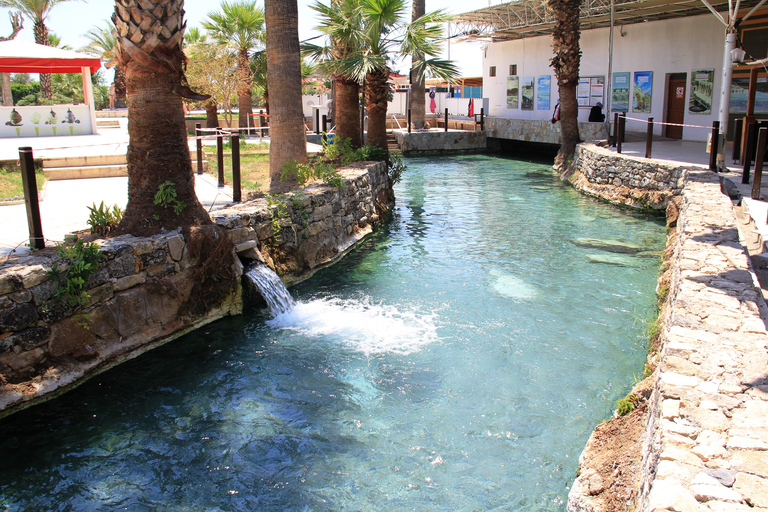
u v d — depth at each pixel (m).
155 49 6.52
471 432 4.96
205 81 23.11
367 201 12.11
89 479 4.43
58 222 7.64
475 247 10.68
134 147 6.78
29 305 5.31
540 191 16.86
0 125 17.88
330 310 7.69
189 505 4.16
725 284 4.96
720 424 2.94
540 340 6.64
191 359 6.29
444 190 17.33
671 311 4.69
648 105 21.11
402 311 7.61
